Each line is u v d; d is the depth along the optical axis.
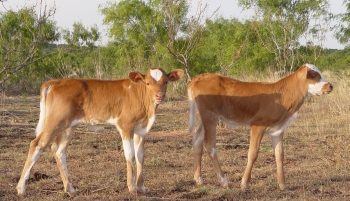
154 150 11.95
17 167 10.19
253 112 8.97
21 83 25.59
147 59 25.08
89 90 8.43
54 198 8.16
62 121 8.23
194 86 9.18
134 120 8.52
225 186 8.94
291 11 24.78
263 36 26.84
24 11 15.50
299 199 8.12
